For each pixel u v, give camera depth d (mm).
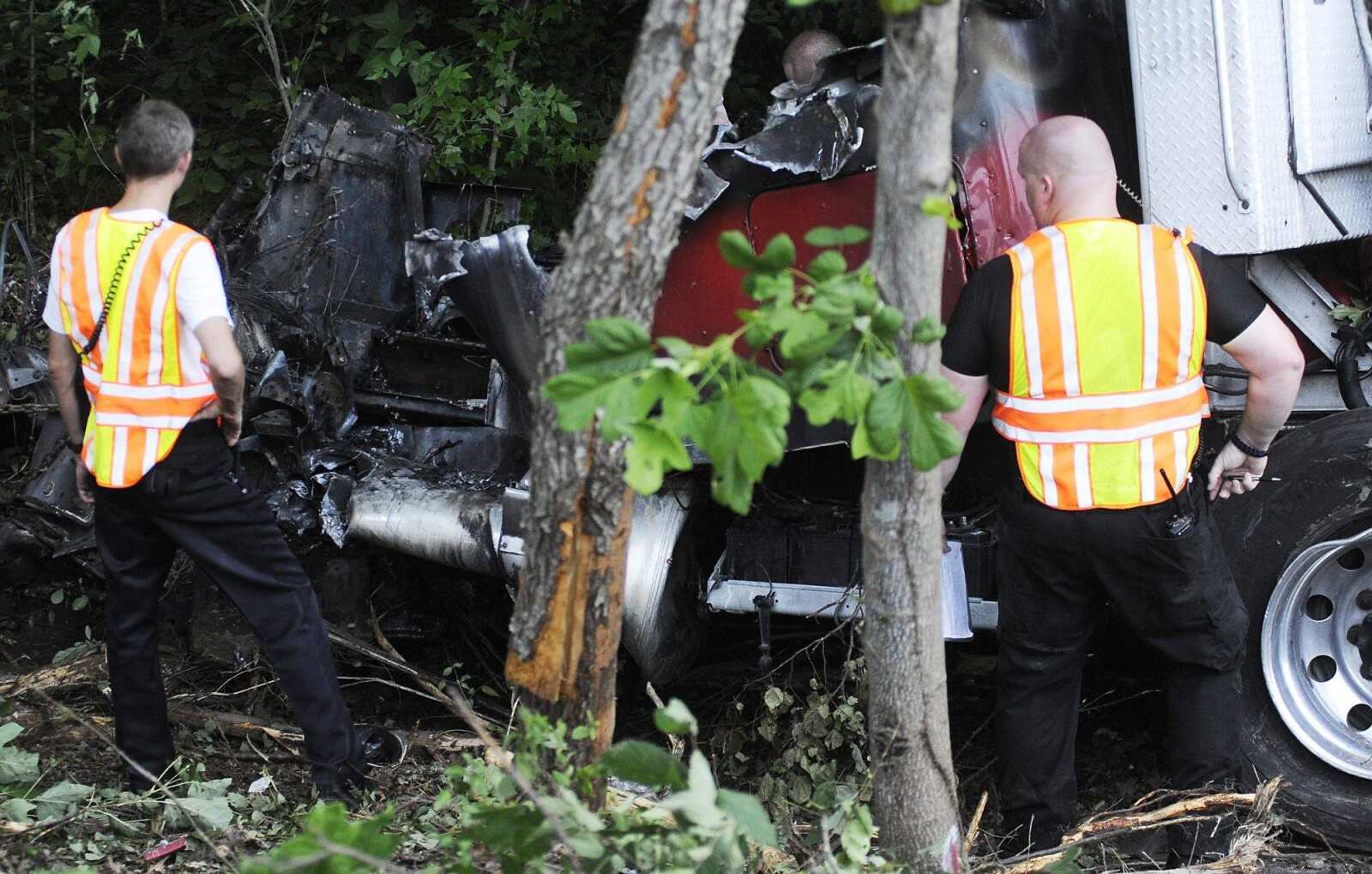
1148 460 4301
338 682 5402
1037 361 4309
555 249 6590
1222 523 5027
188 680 6031
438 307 6086
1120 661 5953
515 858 3148
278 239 6578
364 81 9695
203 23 9891
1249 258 5223
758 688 5555
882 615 3486
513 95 8883
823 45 6480
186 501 4629
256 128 9438
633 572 5188
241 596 4789
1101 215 4336
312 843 2770
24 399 6148
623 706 5910
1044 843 4797
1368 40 5020
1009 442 4477
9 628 6480
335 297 6500
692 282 5016
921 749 3600
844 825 3607
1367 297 5316
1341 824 4922
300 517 5703
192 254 4508
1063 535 4402
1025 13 5020
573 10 9633
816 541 5250
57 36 8711
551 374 3189
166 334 4523
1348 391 5148
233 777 5277
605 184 3098
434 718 6055
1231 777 4695
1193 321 4270
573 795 3199
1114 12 5277
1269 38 4773
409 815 4852
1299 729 4969
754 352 2984
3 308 7172
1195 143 4898
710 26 3027
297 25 9609
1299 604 5004
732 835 2973
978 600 5086
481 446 5984
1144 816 4520
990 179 5012
